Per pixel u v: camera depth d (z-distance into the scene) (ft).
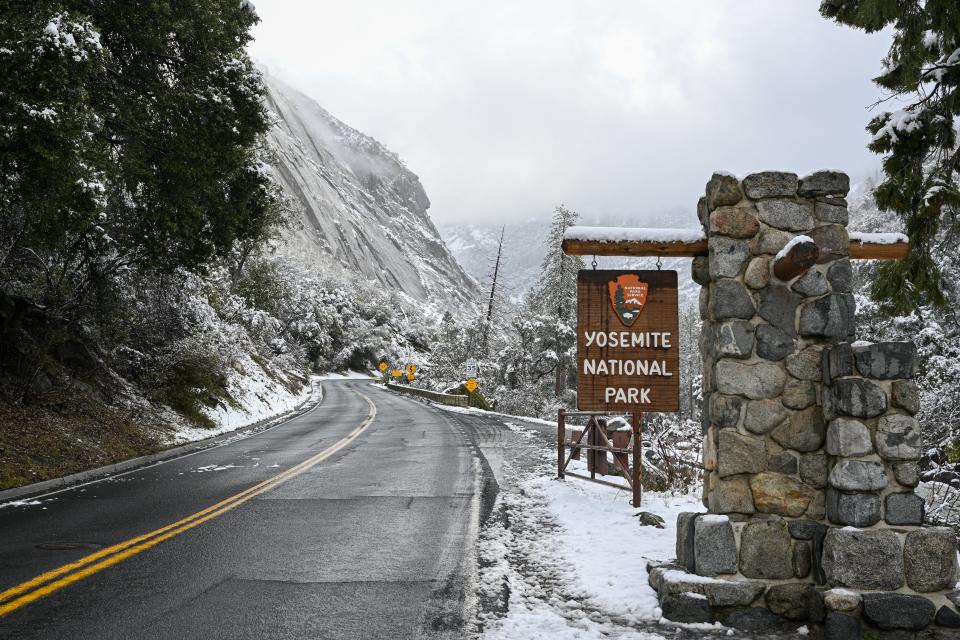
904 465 16.05
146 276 69.26
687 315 326.65
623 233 19.74
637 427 30.37
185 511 30.30
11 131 31.27
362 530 26.32
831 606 15.44
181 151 49.08
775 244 18.16
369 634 15.57
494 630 15.87
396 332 430.20
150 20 45.21
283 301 292.40
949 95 33.24
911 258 36.73
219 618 16.58
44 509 31.22
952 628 15.24
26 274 57.98
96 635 15.44
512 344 169.17
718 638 15.81
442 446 57.57
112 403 61.46
